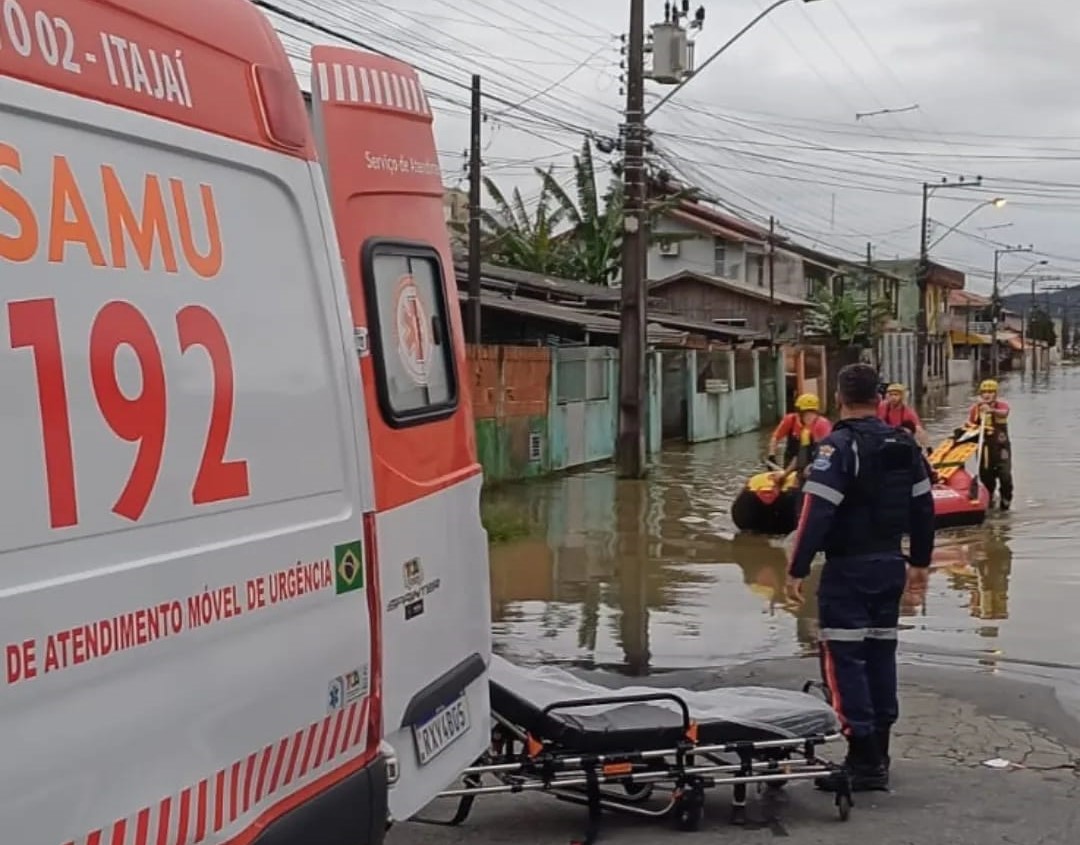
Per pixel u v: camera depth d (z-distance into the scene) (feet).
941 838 17.54
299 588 10.45
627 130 67.56
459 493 15.02
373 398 13.16
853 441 19.08
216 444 9.50
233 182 10.21
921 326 172.24
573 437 73.61
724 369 102.63
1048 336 415.44
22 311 7.82
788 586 19.80
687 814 17.78
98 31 8.88
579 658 28.86
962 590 36.22
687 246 176.45
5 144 7.90
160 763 8.71
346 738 11.17
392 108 14.49
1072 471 70.69
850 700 19.08
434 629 14.02
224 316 9.78
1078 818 18.31
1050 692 25.08
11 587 7.55
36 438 7.82
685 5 67.15
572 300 102.12
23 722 7.57
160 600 8.75
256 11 11.15
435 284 15.10
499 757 17.44
